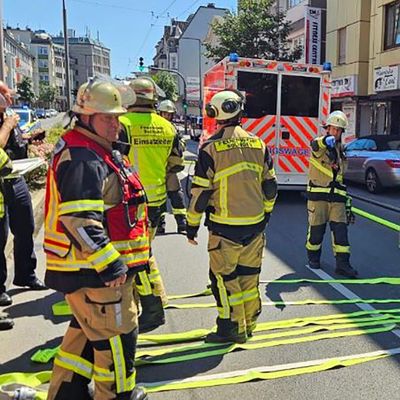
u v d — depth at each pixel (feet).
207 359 12.02
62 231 8.28
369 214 31.58
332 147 18.31
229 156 12.04
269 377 11.14
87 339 9.16
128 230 8.79
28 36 409.90
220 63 35.55
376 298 16.30
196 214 12.39
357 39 67.41
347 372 11.40
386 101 64.23
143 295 13.58
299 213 31.99
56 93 377.30
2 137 14.25
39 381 10.93
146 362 11.74
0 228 15.26
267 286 17.51
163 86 185.78
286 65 33.73
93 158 8.14
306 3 82.12
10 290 17.13
